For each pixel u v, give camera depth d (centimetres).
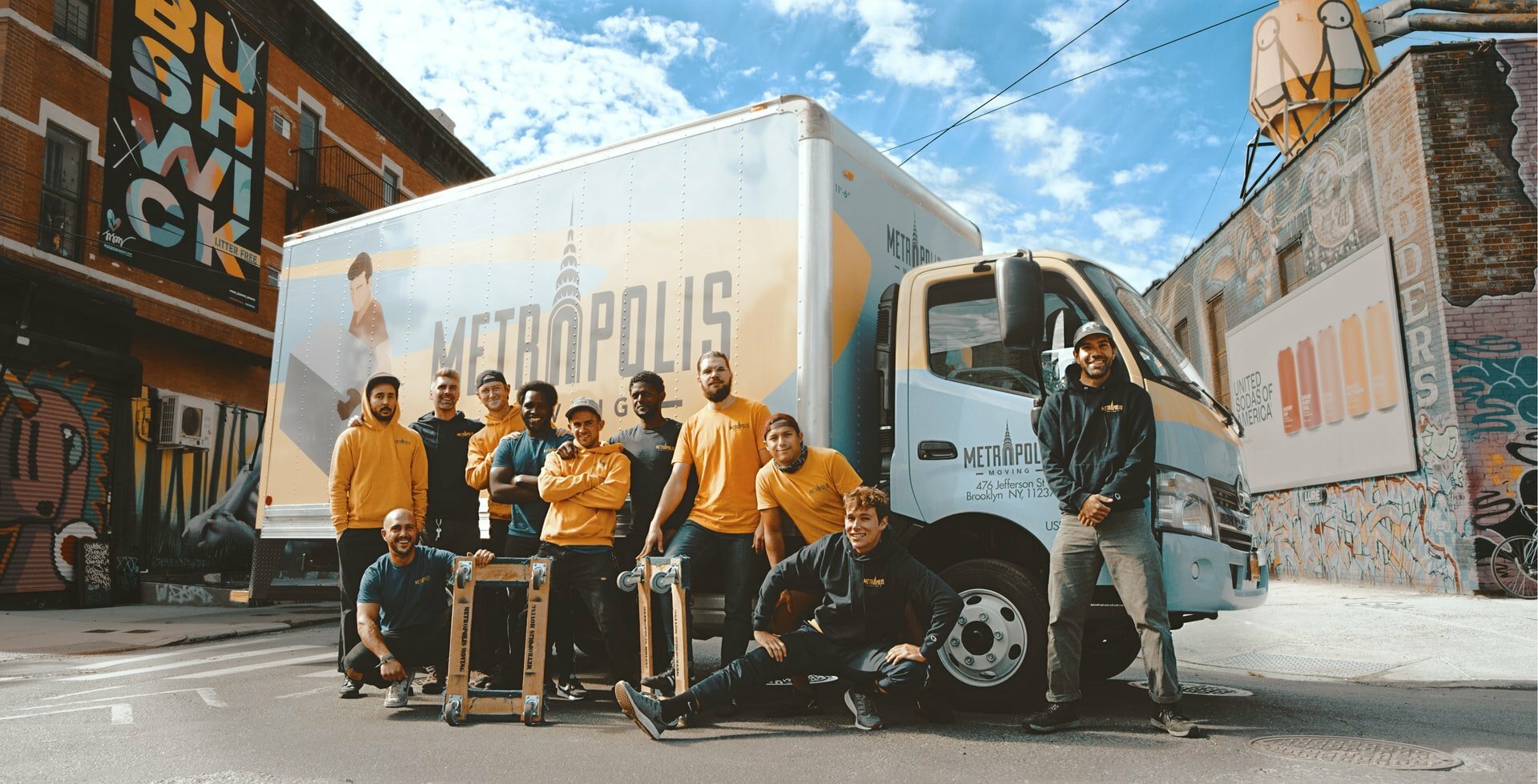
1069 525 468
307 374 812
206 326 1652
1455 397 1159
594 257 643
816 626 485
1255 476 1670
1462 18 1741
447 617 552
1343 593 1229
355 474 593
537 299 671
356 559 587
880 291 599
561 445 555
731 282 577
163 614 1276
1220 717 516
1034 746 438
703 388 537
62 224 1423
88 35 1481
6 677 726
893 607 473
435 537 629
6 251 1314
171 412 1565
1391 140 1262
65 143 1441
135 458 1523
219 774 385
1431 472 1201
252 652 894
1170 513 488
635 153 637
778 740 451
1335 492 1418
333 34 1955
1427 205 1197
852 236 575
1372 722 502
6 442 1305
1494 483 1136
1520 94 1191
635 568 524
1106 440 459
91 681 696
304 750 431
